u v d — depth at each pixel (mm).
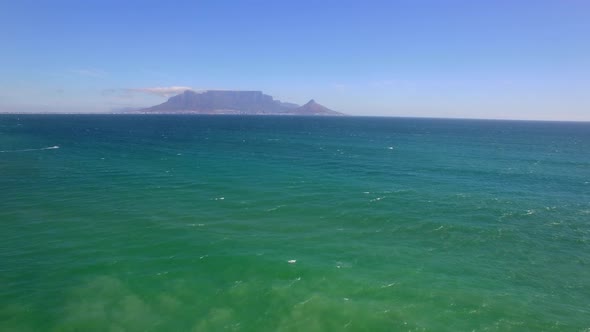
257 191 42906
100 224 30422
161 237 27953
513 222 33656
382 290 20953
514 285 22078
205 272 22547
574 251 27406
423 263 24719
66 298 19297
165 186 44375
